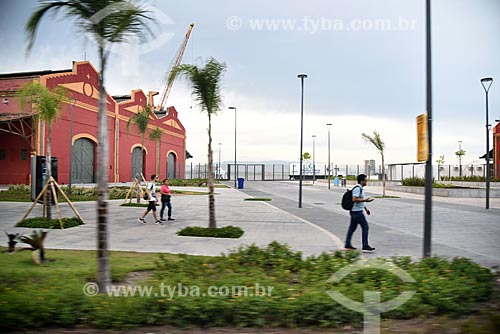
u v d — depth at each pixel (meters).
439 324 4.65
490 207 22.27
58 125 34.69
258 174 87.12
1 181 34.22
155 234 11.36
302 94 21.48
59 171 35.03
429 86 7.39
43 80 32.88
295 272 6.62
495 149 43.34
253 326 4.60
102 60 5.68
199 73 11.22
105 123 5.61
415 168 46.56
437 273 6.14
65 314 4.57
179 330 4.52
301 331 4.51
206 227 12.41
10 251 8.29
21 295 5.02
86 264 7.28
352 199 9.32
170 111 62.62
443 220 16.08
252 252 7.50
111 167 43.28
